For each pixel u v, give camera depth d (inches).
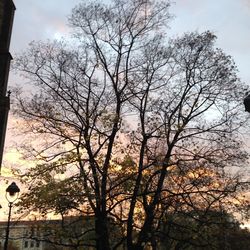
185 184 976.9
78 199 780.0
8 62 1155.9
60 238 830.5
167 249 1071.6
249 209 944.9
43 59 965.2
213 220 912.9
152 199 941.8
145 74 1009.5
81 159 811.4
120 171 861.8
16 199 876.0
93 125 879.7
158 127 960.3
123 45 1010.1
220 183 975.6
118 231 976.3
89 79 959.6
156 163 918.4
